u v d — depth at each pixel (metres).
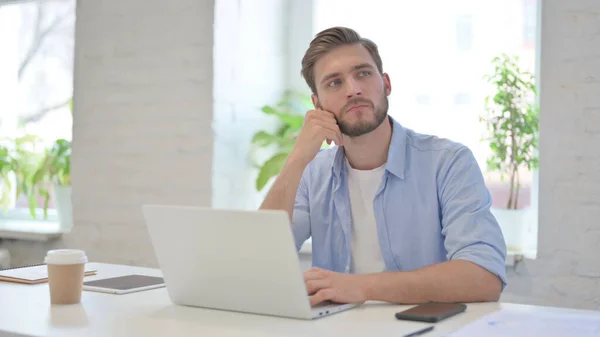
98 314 1.25
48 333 1.09
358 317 1.21
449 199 1.63
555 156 2.32
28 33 3.68
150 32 3.06
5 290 1.50
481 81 2.80
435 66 2.90
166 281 1.33
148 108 3.06
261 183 2.97
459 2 2.85
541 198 2.35
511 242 2.54
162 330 1.12
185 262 1.28
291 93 3.22
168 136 3.01
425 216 1.69
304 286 1.16
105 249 3.16
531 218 2.64
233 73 2.99
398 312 1.23
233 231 1.19
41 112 3.61
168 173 3.01
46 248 3.33
